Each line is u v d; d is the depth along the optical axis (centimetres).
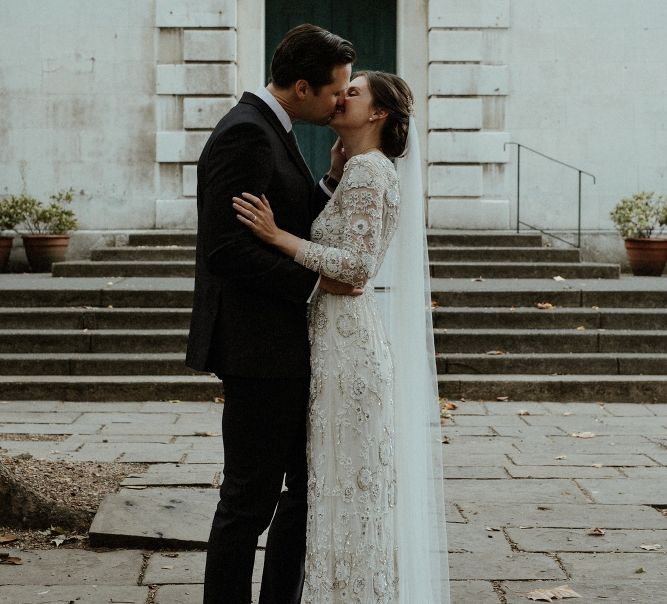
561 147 1262
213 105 1245
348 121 341
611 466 614
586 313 946
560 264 1087
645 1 1253
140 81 1246
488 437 698
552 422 753
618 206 1210
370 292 342
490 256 1120
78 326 934
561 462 624
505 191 1261
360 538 326
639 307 986
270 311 321
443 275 1080
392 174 334
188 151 1247
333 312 330
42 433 694
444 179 1257
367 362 330
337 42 324
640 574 429
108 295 966
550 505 529
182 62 1245
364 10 1309
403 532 347
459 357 879
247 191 310
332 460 328
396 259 356
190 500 498
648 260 1184
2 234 1234
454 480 579
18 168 1248
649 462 623
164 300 967
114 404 811
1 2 1238
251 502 326
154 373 864
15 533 463
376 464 329
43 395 825
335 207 332
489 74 1253
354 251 319
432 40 1251
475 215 1259
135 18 1241
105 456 621
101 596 395
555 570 432
